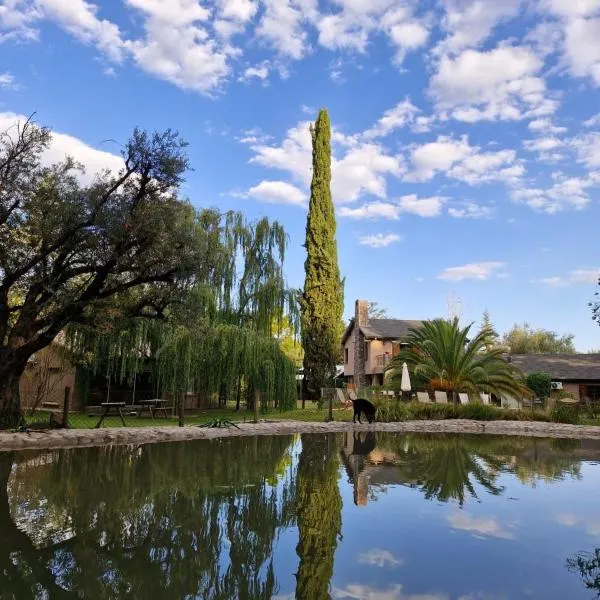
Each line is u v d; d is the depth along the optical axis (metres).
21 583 4.30
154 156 13.09
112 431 13.29
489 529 5.93
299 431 17.59
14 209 13.46
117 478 8.55
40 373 17.94
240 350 20.42
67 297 14.10
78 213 12.88
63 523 5.94
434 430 18.98
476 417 22.14
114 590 4.18
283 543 5.39
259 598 4.03
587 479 9.04
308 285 29.50
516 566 4.77
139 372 20.94
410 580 4.42
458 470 9.86
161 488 7.86
